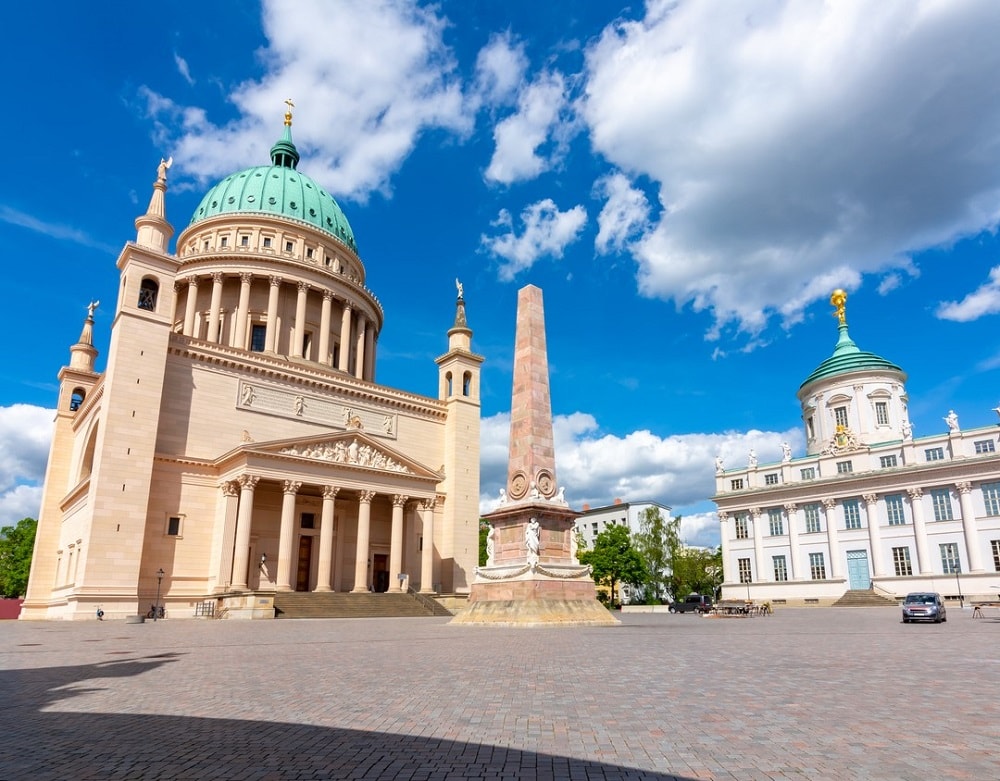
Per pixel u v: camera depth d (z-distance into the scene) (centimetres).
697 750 757
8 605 7175
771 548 8169
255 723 932
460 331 7962
